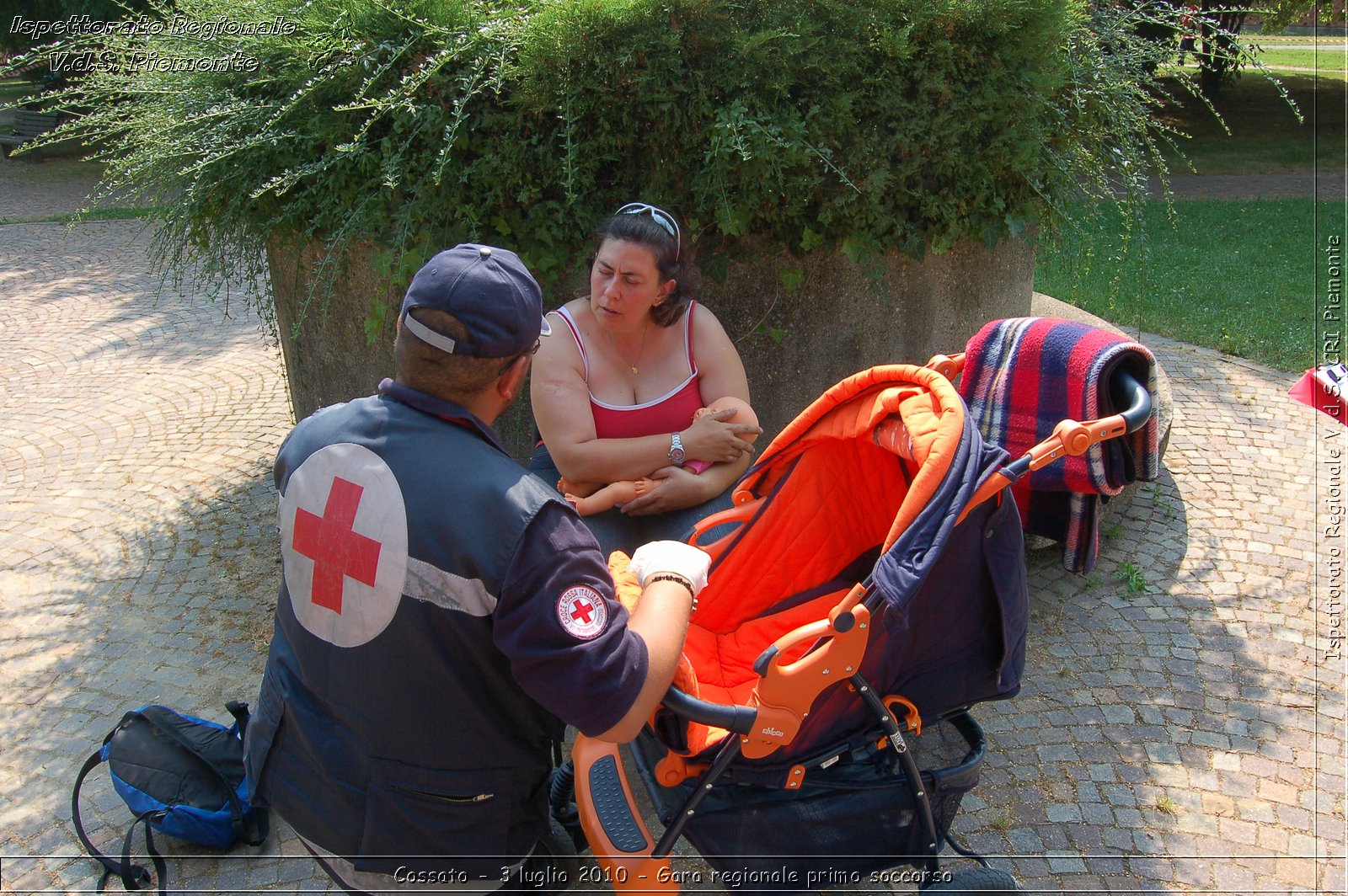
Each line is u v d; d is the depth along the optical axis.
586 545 1.70
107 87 3.68
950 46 3.27
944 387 2.06
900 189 3.43
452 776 1.78
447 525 1.65
